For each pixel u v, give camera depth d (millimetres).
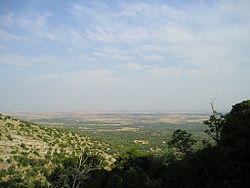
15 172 24781
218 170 20016
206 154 22609
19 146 31469
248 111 26297
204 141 24859
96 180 24594
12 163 26547
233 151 20219
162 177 25219
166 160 31578
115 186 23031
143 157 31906
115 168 30781
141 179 23594
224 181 17641
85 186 23406
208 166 20953
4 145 29969
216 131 24281
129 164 31078
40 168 27234
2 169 24625
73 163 28000
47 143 36781
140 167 27844
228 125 23922
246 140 20578
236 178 17562
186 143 23281
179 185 21891
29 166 27375
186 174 22219
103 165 33469
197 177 21141
